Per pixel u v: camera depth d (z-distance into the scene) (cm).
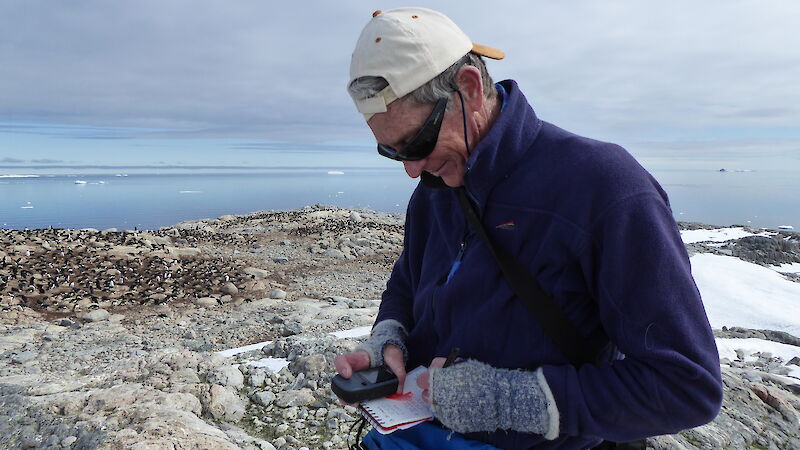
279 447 419
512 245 152
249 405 491
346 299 1438
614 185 138
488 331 156
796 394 626
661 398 130
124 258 1683
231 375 533
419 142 147
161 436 355
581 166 142
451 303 166
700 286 1881
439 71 140
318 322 1148
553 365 148
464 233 171
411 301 219
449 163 159
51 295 1298
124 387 458
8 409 419
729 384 554
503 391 144
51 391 481
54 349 945
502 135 151
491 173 152
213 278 1577
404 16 147
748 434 464
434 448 165
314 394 505
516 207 150
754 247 2938
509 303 154
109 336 1056
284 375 547
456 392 148
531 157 152
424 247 211
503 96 167
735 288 1852
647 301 134
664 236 136
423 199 208
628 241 136
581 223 140
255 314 1252
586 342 152
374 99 144
